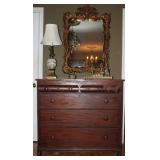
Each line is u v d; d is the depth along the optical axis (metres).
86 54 4.02
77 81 3.38
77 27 4.00
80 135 3.43
